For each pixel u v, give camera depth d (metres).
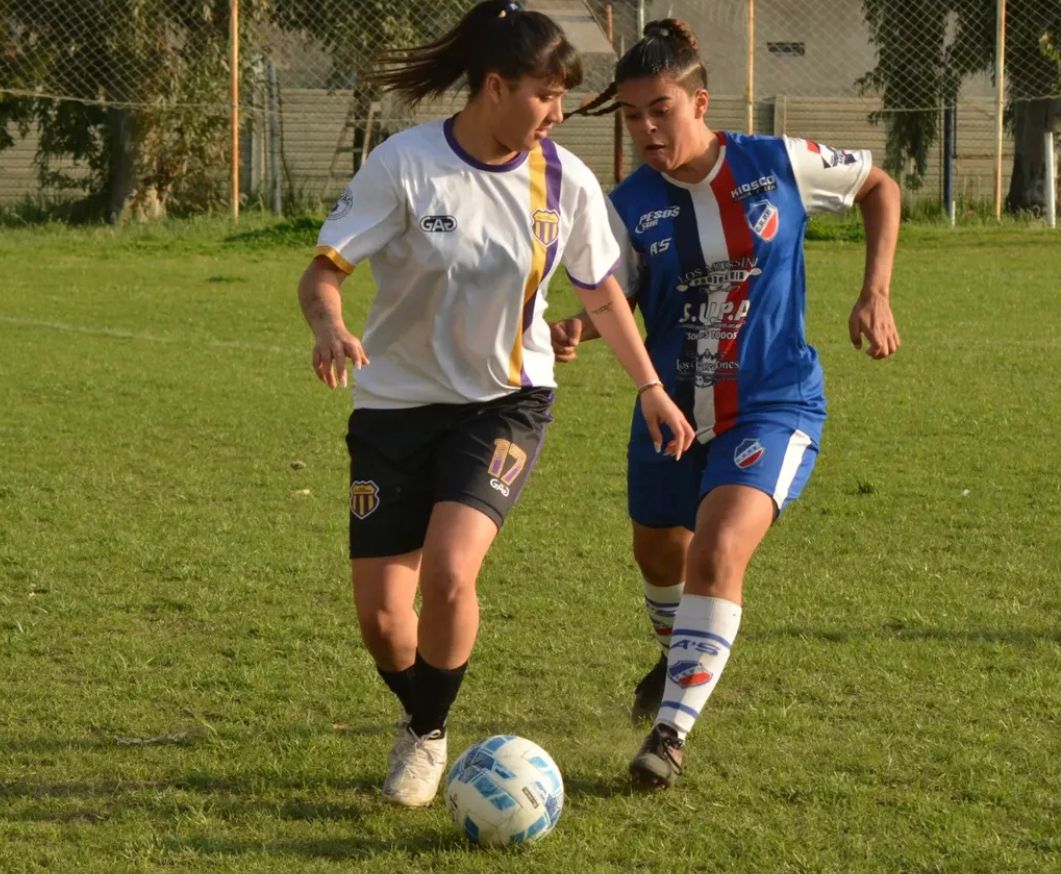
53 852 4.83
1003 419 12.80
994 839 4.86
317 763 5.56
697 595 5.37
